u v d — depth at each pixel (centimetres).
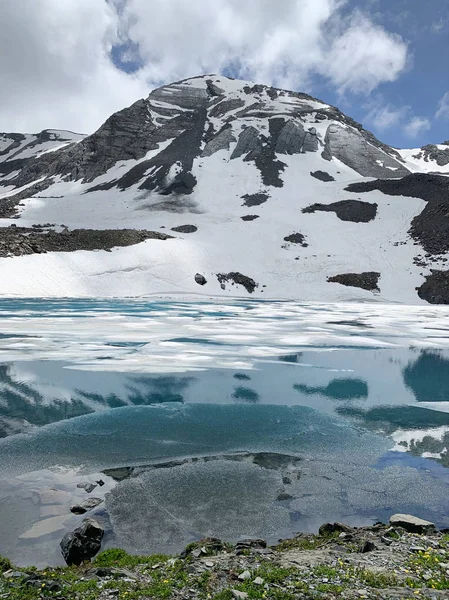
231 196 12962
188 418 1706
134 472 1227
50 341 3281
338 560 702
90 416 1705
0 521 948
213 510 1029
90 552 827
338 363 2856
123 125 17675
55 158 19612
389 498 1115
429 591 568
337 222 10888
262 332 4009
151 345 3231
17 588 610
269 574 627
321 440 1516
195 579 636
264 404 1930
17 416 1689
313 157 15150
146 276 8050
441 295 7800
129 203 12925
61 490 1109
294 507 1057
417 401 2052
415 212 10825
